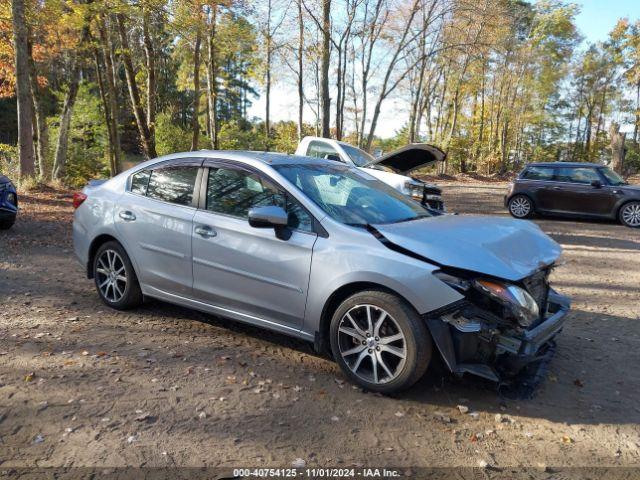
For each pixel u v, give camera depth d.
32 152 14.67
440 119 41.81
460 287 3.29
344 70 23.89
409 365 3.38
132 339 4.41
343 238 3.68
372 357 3.55
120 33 16.41
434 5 22.45
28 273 6.47
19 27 13.84
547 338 3.63
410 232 3.67
